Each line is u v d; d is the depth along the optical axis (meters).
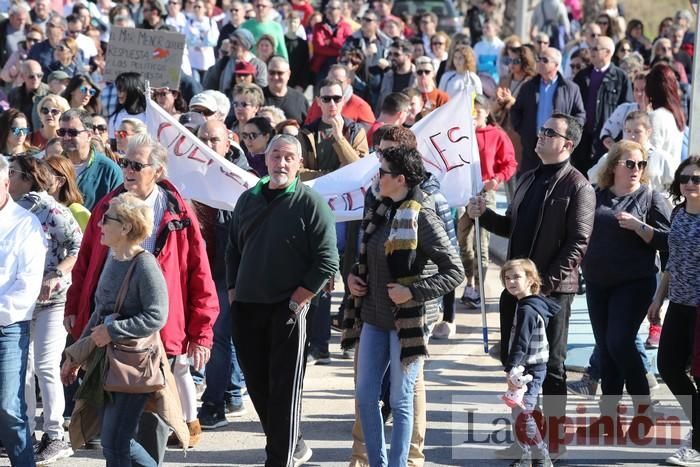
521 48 36.94
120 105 28.33
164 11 44.97
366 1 60.00
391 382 17.08
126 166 17.36
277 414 17.70
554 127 18.47
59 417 19.12
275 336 17.70
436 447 19.77
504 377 23.58
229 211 21.50
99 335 15.75
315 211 17.67
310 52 46.00
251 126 23.72
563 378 18.84
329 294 24.38
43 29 43.06
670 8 87.56
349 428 20.84
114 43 29.56
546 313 18.25
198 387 22.83
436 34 43.19
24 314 16.58
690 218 18.78
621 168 19.98
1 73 39.38
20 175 18.86
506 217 19.92
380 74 38.94
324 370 24.19
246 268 17.81
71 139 21.67
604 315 20.08
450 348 25.45
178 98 30.06
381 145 18.11
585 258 20.02
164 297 15.99
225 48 35.41
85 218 20.39
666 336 19.11
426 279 16.69
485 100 27.52
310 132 25.56
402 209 16.80
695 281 18.66
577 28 60.62
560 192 18.44
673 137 25.00
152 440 16.98
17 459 16.89
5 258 16.55
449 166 22.09
